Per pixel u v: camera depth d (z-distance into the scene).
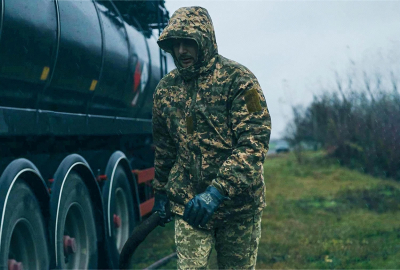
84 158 4.42
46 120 3.45
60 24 3.58
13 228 2.81
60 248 3.41
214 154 2.30
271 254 5.18
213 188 2.07
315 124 15.98
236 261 2.44
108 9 4.91
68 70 3.76
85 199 3.98
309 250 5.36
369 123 12.27
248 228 2.39
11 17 2.95
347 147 13.18
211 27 2.24
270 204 8.74
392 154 11.39
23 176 3.04
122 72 4.96
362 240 5.89
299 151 15.87
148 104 6.16
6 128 2.89
